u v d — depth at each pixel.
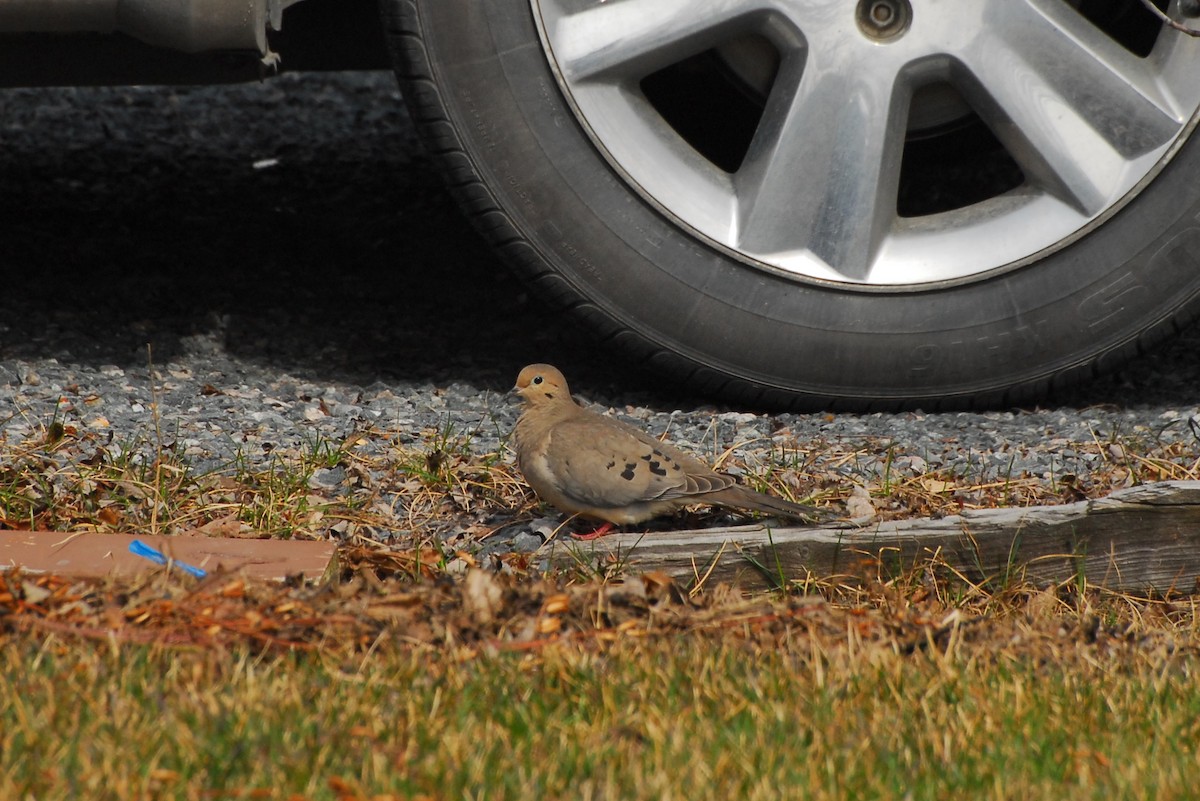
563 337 13.42
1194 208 10.99
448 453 10.29
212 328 13.06
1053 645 7.72
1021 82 10.95
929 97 11.66
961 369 11.33
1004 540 8.71
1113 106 10.91
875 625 7.75
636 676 6.99
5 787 5.61
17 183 17.14
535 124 10.85
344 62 13.26
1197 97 10.83
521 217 11.00
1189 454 10.41
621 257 11.09
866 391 11.43
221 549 8.24
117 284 13.91
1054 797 5.99
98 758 5.91
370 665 6.98
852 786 6.05
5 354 12.08
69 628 7.04
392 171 18.42
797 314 11.16
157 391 11.50
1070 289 11.16
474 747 6.19
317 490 9.70
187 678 6.69
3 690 6.37
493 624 7.49
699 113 15.04
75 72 10.68
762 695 6.84
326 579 8.00
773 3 10.82
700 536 8.76
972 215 11.37
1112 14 12.92
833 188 11.02
